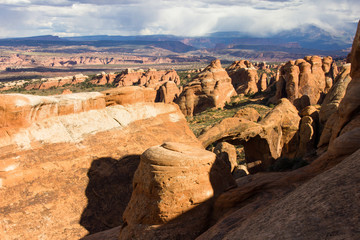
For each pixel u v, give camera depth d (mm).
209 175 14664
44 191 18438
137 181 14828
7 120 18672
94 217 19547
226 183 15477
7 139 18453
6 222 16391
